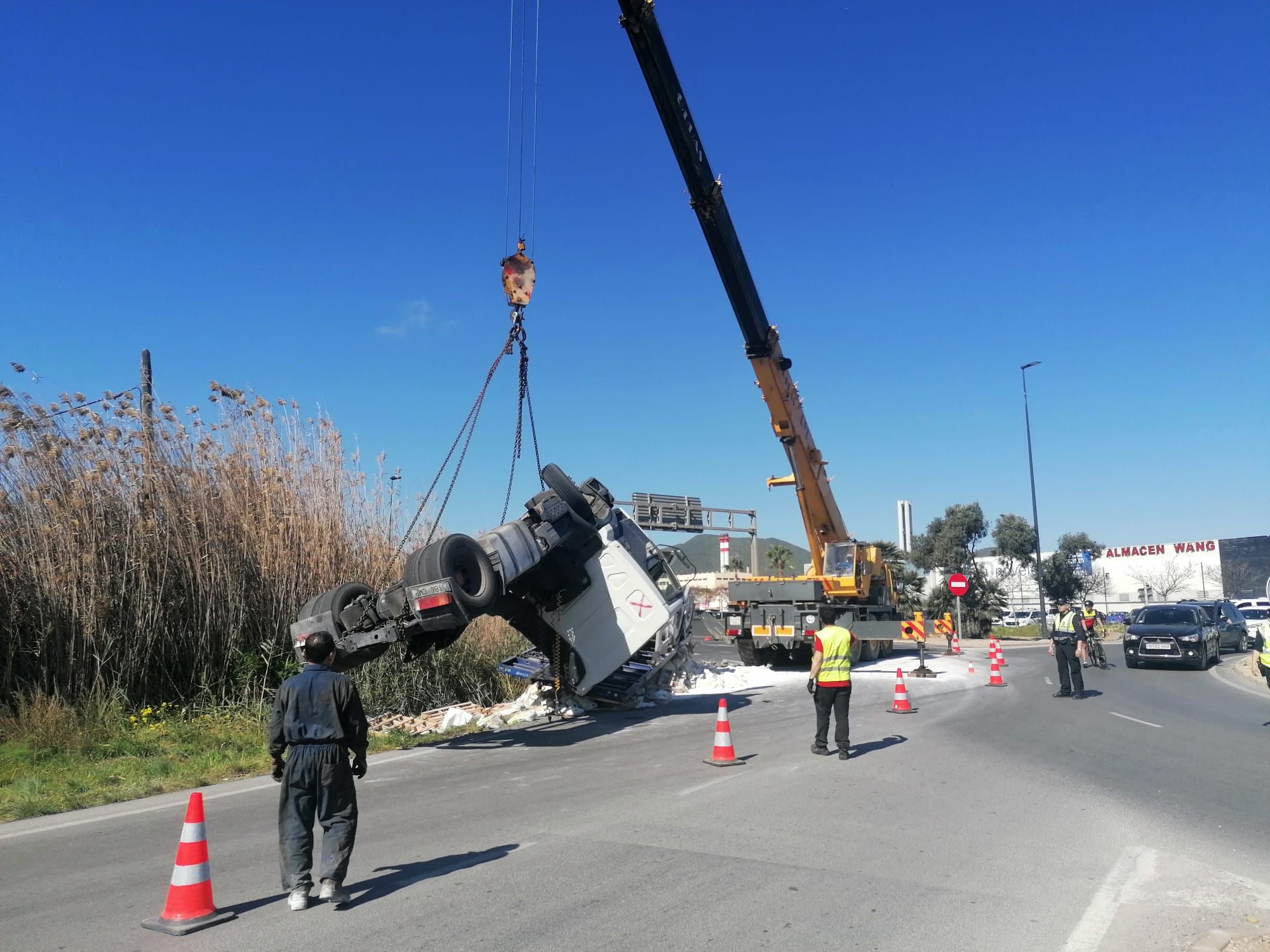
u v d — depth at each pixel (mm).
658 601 13656
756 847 6445
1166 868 5957
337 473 15562
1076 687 16000
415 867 6016
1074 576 60250
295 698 5316
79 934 4910
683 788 8500
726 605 24406
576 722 13750
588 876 5746
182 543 13469
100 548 12719
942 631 28562
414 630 10836
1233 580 80688
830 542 22438
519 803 7992
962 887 5543
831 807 7680
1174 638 21812
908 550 40844
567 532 13203
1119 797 8039
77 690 12219
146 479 13430
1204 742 11070
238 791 9109
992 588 47719
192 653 13500
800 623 22031
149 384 17266
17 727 11133
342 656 10930
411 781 9227
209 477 14344
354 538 15594
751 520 47719
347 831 5289
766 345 17984
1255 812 7496
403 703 14273
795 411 19734
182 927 4887
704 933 4781
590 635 13820
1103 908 5176
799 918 5008
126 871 6207
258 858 6434
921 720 13148
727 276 16453
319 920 5016
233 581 13852
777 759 10039
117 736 11469
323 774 5234
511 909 5148
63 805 8367
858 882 5633
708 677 19453
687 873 5824
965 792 8258
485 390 12891
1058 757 10047
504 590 12047
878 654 25562
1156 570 89250
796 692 17750
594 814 7496
